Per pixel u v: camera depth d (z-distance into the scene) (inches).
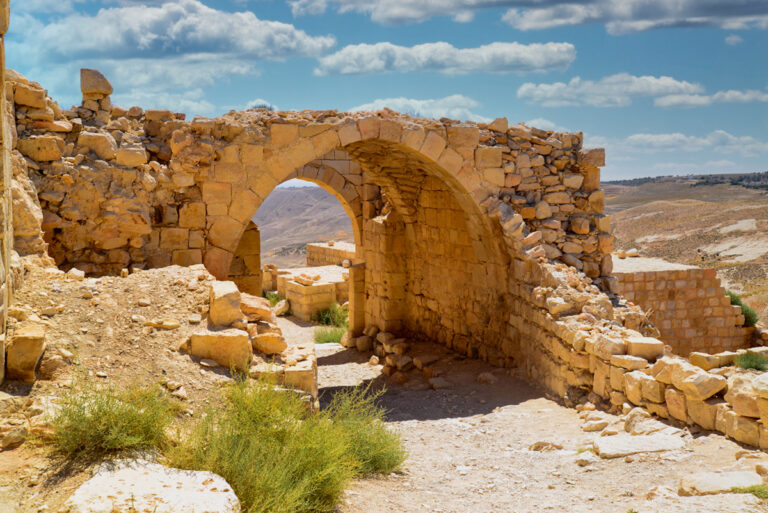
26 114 386.3
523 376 459.5
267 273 1051.9
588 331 377.1
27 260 296.5
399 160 555.2
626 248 2330.2
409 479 260.7
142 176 403.5
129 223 395.2
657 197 4286.4
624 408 321.4
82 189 386.6
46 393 202.7
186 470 173.5
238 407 217.5
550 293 427.2
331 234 5007.4
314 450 208.4
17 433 178.5
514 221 466.6
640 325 408.8
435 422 373.4
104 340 241.9
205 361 246.7
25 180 351.9
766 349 350.6
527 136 489.1
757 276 1350.9
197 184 425.1
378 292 685.9
